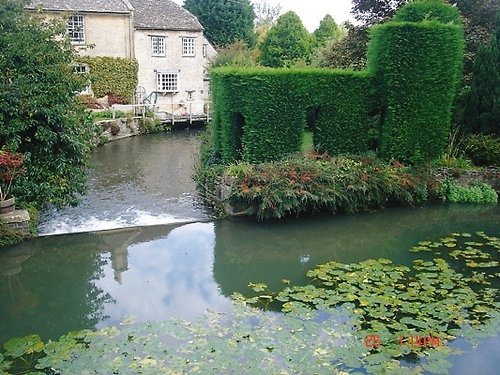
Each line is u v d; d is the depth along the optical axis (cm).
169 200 1029
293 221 895
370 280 625
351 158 1009
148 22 2731
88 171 1312
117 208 964
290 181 889
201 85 2938
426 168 1033
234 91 1013
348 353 450
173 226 866
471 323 515
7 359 447
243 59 2394
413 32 1020
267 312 537
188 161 1486
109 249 754
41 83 838
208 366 427
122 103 2553
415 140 1059
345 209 939
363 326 504
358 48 1597
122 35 2539
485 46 1141
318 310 539
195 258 725
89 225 859
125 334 488
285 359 440
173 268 686
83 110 948
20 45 832
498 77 1116
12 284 634
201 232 838
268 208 882
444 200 1024
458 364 447
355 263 700
